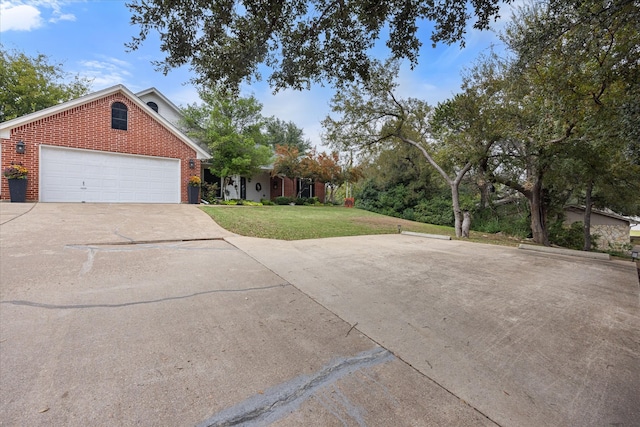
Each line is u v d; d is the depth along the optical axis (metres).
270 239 7.55
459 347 2.56
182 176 13.70
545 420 1.73
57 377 1.93
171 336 2.54
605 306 3.76
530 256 7.34
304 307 3.32
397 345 2.57
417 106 12.09
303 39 4.51
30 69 17.16
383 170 23.09
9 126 9.92
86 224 7.36
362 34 4.54
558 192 15.30
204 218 9.77
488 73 10.03
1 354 2.15
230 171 15.07
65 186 11.05
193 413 1.69
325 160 19.25
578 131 8.51
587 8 4.05
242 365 2.18
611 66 5.38
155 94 17.47
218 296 3.50
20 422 1.55
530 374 2.20
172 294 3.48
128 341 2.42
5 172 9.64
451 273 5.04
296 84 4.97
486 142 10.62
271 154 17.17
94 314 2.87
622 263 7.21
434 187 22.05
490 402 1.88
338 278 4.44
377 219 15.95
